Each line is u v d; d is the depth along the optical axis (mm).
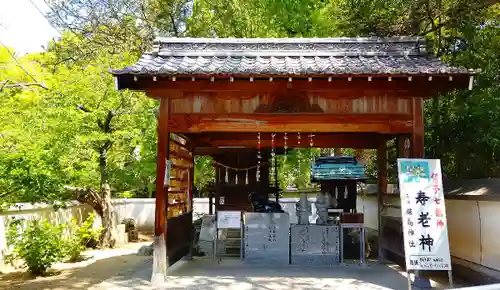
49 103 13055
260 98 7969
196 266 9227
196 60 8211
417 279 7113
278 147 12125
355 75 7125
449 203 8414
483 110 8930
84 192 15070
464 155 9750
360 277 7984
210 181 17750
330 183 11539
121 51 15852
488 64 9789
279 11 14289
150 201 22250
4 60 10625
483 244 7164
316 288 7125
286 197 19234
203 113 7941
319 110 7934
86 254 13242
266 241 9398
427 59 8227
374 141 10633
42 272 9750
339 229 9336
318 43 8656
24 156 8438
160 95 7852
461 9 10211
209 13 14969
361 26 11938
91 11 16656
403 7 10805
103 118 14297
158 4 16562
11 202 8867
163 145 7887
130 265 10445
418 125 7812
